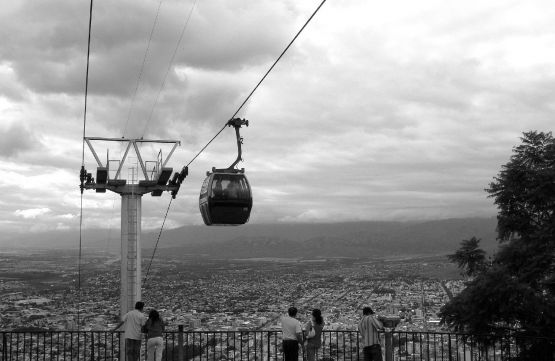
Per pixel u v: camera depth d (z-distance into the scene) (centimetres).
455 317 1817
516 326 1784
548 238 1819
